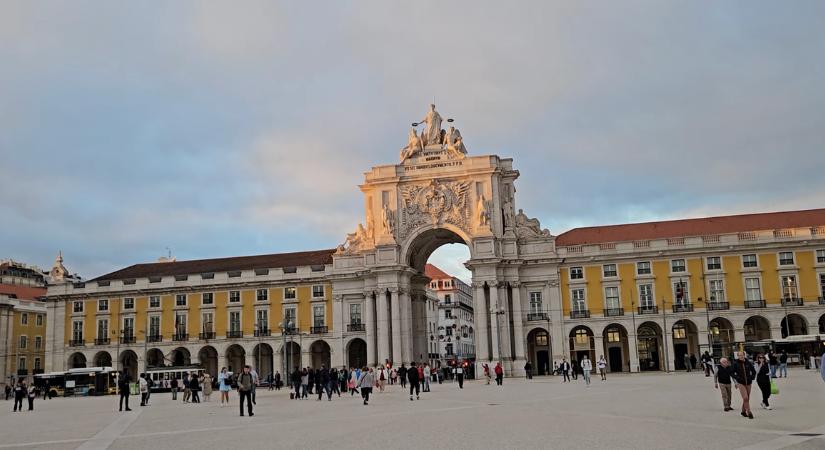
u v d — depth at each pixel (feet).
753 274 124.98
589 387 78.33
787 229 124.36
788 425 33.94
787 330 119.75
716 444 28.25
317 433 37.29
